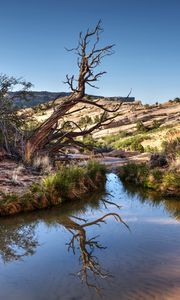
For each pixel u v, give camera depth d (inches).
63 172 484.4
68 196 442.9
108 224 338.3
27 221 350.9
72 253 259.3
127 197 470.3
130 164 640.4
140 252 253.0
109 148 1262.3
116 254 251.8
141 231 307.9
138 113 3193.9
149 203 431.5
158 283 199.9
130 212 386.6
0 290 198.7
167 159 588.7
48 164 574.9
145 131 2439.7
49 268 230.5
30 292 195.0
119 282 203.8
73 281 208.5
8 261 245.3
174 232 301.6
